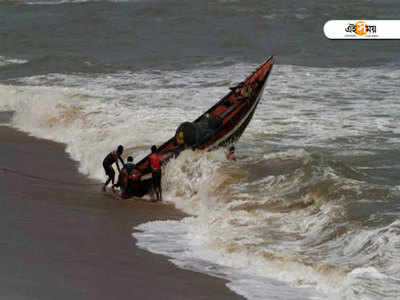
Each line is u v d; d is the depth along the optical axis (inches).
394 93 3631.9
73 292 1262.3
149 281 1348.4
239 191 2017.7
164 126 2893.7
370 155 2492.6
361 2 7126.0
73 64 4840.1
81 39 5954.7
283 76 4200.3
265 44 5585.6
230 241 1600.6
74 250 1534.2
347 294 1263.5
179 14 6761.8
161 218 1893.5
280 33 5989.2
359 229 1601.9
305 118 3083.2
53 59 4955.7
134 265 1448.1
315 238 1604.3
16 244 1551.4
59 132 3122.5
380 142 2684.5
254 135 2795.3
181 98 3553.2
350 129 2888.8
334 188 1916.8
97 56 5216.5
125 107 3312.0
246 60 4943.4
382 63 4667.8
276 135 2802.7
